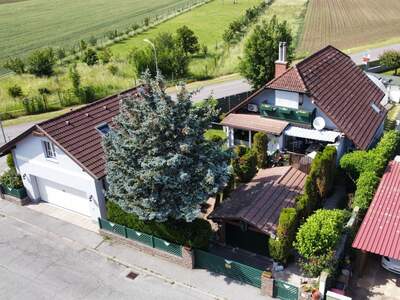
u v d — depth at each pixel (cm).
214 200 3259
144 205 2511
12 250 2942
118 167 2616
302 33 9350
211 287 2539
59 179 3194
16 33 10594
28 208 3406
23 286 2634
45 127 3030
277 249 2516
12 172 3559
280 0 13562
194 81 6850
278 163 3588
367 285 2464
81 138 3125
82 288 2598
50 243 2997
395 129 4247
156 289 2559
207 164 2594
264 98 3828
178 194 2545
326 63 4069
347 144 3591
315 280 2400
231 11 12338
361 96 4003
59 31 10694
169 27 10625
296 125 3662
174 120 2536
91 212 3148
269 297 2423
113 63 7475
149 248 2822
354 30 9388
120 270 2723
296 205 2719
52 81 6706
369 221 2545
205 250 2738
